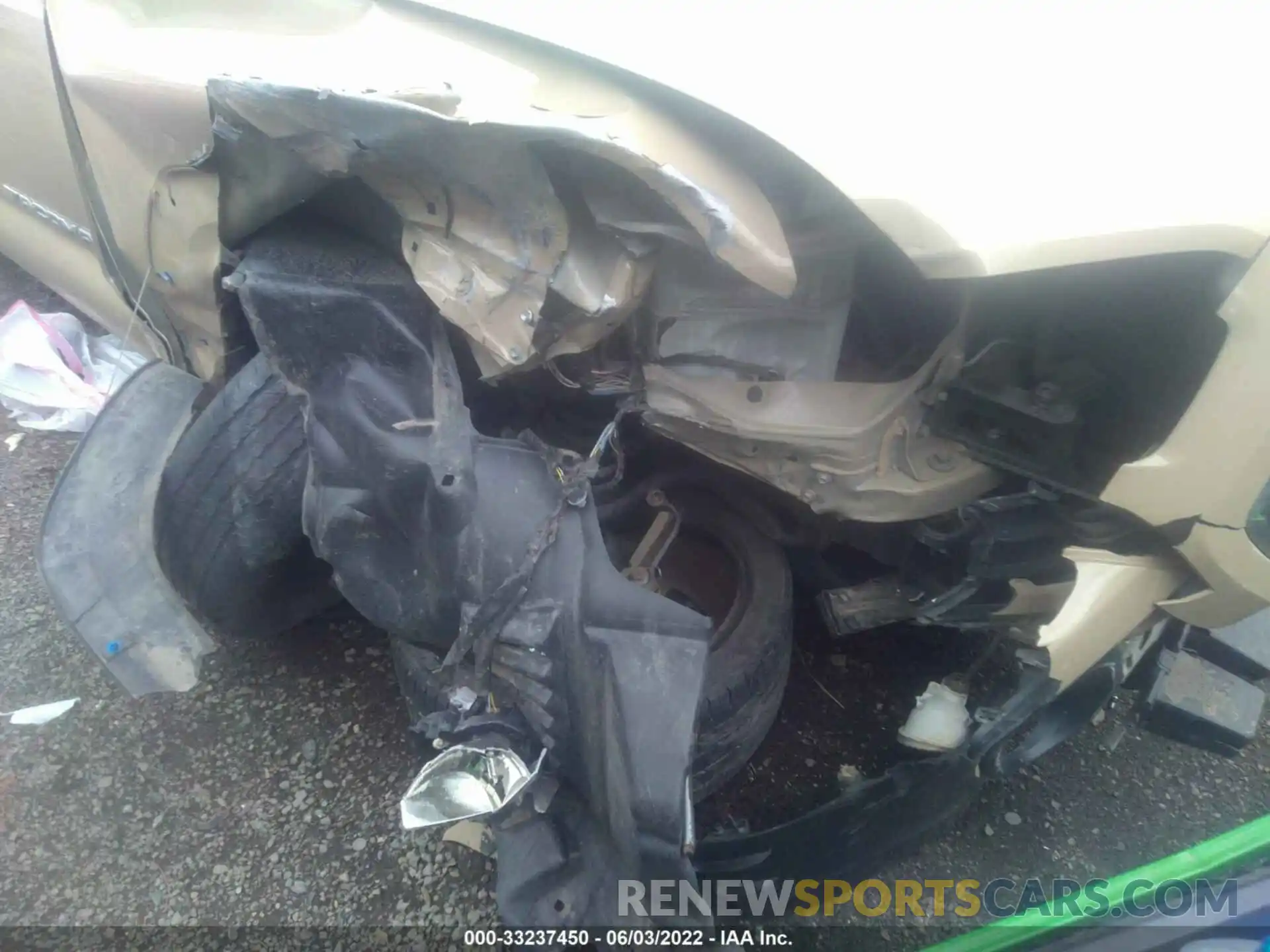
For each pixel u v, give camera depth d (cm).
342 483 143
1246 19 152
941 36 145
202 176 162
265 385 168
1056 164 126
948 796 162
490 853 166
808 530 205
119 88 165
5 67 220
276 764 200
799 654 224
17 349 280
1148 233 122
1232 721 169
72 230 247
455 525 136
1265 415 128
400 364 146
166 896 178
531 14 154
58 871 181
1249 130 133
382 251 158
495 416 183
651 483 205
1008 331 147
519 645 136
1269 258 123
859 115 130
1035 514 155
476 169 128
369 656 222
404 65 155
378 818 191
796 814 193
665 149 129
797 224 138
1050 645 142
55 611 228
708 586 214
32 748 200
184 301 183
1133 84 138
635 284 134
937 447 162
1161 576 148
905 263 147
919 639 226
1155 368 139
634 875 131
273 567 178
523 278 133
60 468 267
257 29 175
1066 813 202
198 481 171
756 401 155
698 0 152
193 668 187
